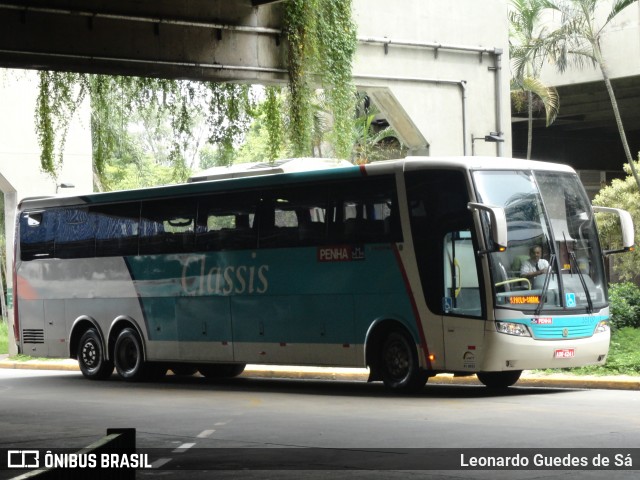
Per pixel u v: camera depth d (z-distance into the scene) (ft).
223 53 73.56
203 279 72.08
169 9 71.05
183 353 73.92
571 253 59.31
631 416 46.11
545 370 67.67
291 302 65.87
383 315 60.49
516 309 56.39
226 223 70.49
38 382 80.59
